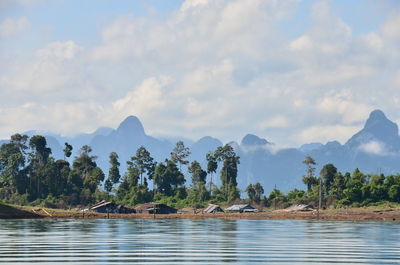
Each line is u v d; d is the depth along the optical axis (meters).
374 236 170.38
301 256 112.56
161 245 135.62
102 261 103.81
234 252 119.62
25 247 128.38
